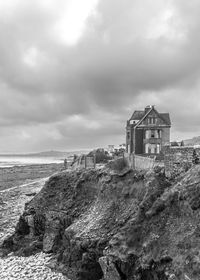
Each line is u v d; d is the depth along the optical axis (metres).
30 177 147.50
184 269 27.02
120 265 34.16
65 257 44.06
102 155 76.12
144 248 32.56
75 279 40.06
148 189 37.56
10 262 47.34
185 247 28.52
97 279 39.84
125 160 50.75
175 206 32.88
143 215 35.88
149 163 44.53
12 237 55.38
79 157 75.00
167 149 39.94
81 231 43.72
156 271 30.11
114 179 47.41
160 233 32.28
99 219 43.94
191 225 29.66
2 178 144.25
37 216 55.66
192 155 37.03
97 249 39.78
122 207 43.09
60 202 54.84
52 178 59.31
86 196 53.22
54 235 50.72
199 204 29.80
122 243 35.25
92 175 54.62
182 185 33.44
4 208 78.94
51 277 40.88
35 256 49.12
